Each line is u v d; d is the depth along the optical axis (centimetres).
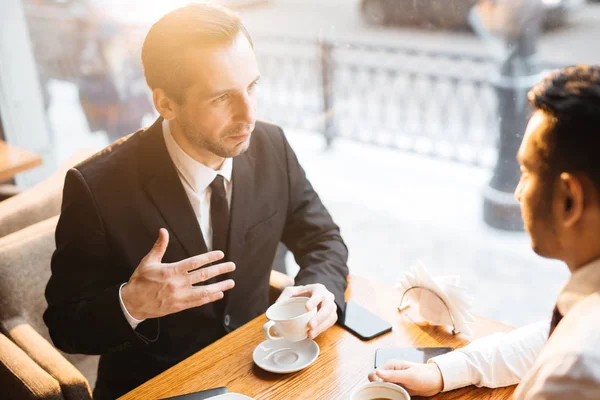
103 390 162
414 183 401
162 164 148
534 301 274
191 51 129
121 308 131
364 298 154
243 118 135
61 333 143
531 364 122
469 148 424
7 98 320
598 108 75
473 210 362
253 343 138
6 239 174
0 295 169
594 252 82
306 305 130
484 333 138
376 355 131
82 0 459
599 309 79
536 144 81
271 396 122
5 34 311
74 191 145
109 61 437
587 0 353
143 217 147
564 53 349
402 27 624
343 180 415
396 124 469
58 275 146
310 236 172
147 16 443
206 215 155
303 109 514
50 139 348
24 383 143
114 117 438
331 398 120
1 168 260
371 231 351
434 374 119
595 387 73
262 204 162
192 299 126
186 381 127
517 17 295
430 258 317
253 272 164
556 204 81
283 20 773
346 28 693
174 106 138
